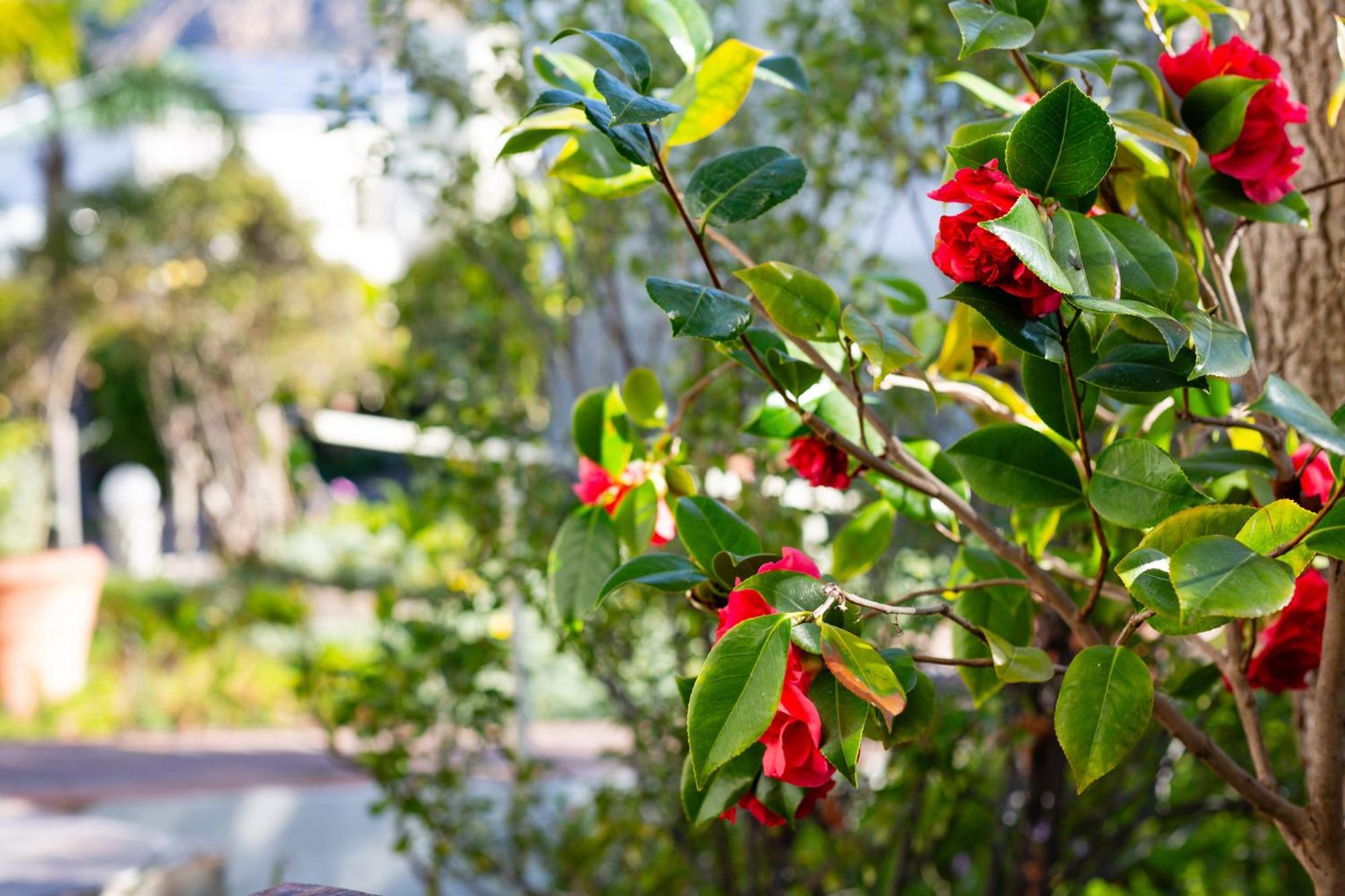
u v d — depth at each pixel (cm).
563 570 158
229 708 630
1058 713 109
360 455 1622
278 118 1305
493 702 294
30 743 567
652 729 282
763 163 128
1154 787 269
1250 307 243
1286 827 128
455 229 307
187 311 1098
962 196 108
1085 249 107
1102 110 104
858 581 273
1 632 646
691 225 122
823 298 125
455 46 318
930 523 169
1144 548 105
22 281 1091
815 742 102
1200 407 167
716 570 121
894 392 250
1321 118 180
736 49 136
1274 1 184
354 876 421
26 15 782
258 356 1124
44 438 1121
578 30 120
